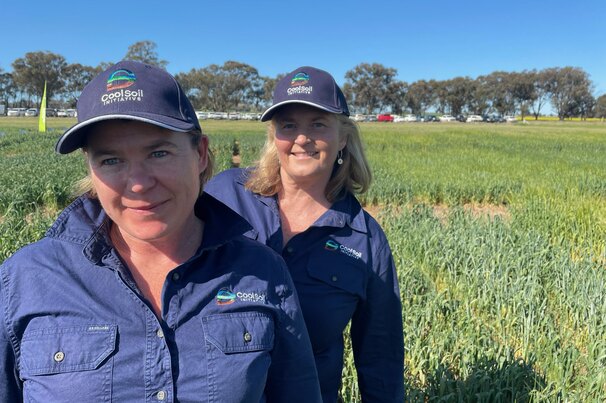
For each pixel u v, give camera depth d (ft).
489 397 11.03
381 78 427.74
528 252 21.12
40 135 114.52
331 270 6.97
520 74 423.23
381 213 32.91
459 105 444.14
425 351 12.84
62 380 4.31
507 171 56.13
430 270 19.89
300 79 6.97
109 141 4.40
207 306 4.78
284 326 5.21
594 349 13.11
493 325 15.17
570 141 128.67
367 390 7.91
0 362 4.65
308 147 7.04
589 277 17.83
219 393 4.55
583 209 32.35
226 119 337.11
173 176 4.53
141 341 4.50
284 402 5.40
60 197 36.37
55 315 4.50
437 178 47.75
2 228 22.77
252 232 7.34
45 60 350.84
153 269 4.94
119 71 4.34
